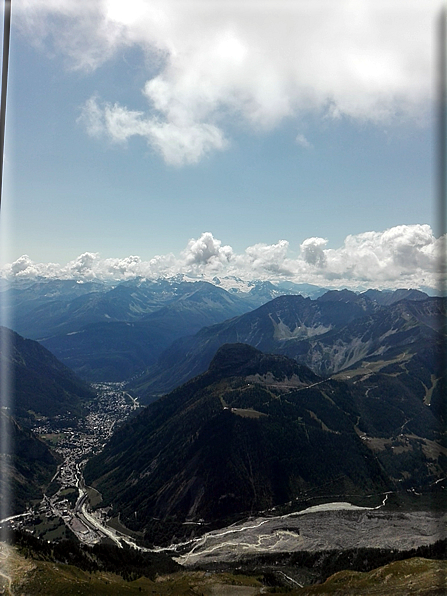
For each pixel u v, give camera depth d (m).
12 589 57.00
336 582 67.62
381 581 63.38
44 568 63.75
